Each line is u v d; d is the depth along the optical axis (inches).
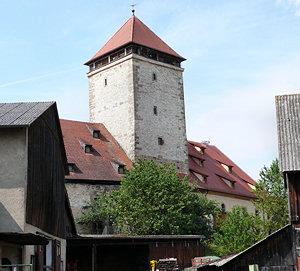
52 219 911.7
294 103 988.6
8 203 695.7
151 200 1600.6
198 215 1782.7
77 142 1937.7
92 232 1748.3
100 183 1803.6
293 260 826.2
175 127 2172.7
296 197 842.2
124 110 2058.3
